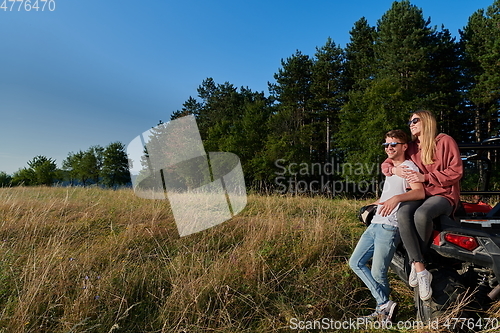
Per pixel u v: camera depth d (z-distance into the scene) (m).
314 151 34.34
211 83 46.03
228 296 2.87
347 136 26.06
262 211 6.19
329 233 4.44
